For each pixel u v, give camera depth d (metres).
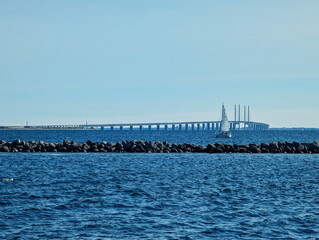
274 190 73.44
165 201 62.97
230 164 115.06
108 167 106.44
